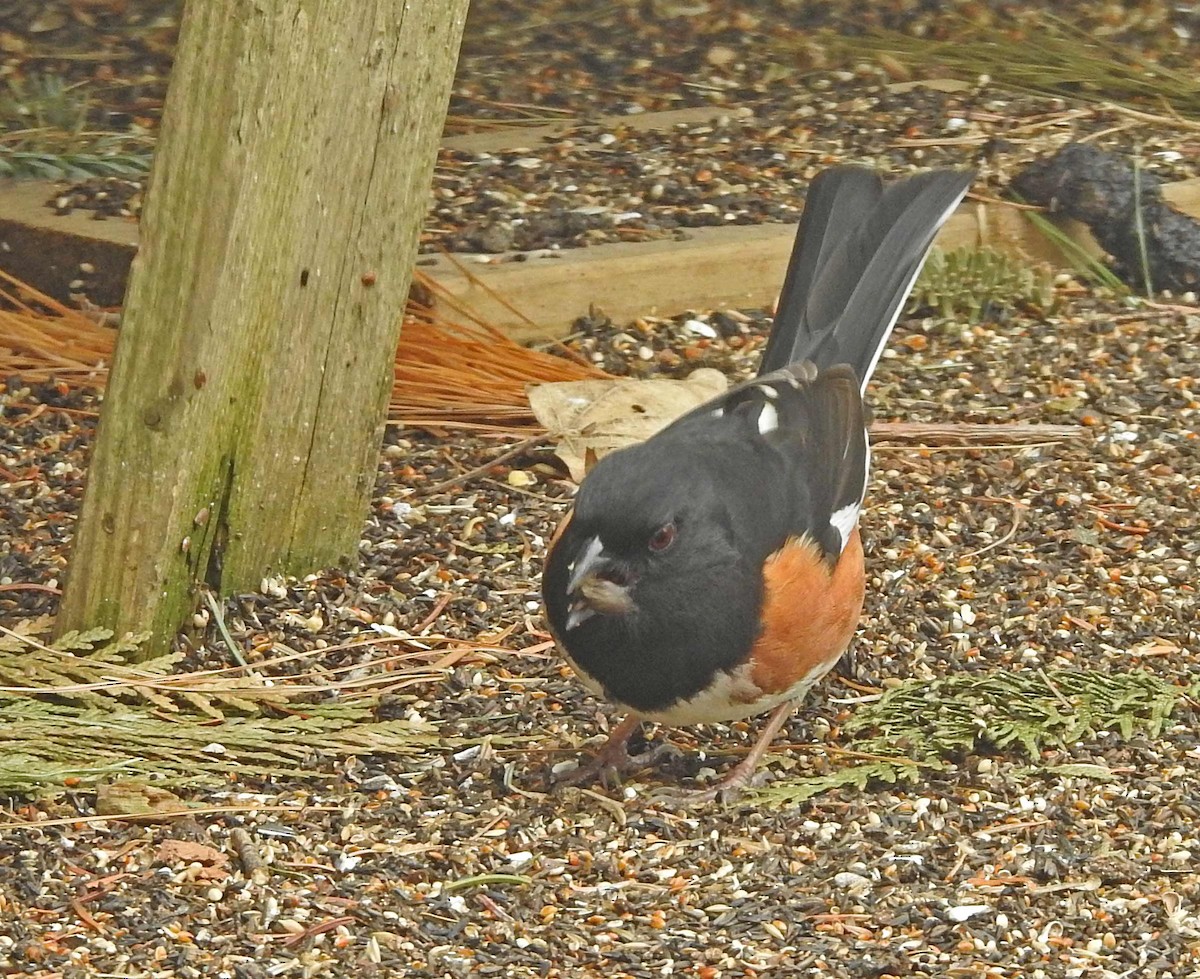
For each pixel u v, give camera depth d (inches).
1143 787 312.5
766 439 307.3
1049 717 328.8
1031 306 508.1
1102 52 673.6
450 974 259.0
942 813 305.4
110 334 456.1
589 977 259.9
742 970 262.4
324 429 356.2
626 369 463.2
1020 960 266.1
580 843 295.7
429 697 336.5
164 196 315.0
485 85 637.3
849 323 356.5
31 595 355.6
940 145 586.9
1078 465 426.3
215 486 338.3
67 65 631.2
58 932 264.1
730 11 696.4
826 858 292.7
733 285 498.0
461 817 301.6
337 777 310.7
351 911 273.0
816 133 598.9
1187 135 603.5
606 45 672.4
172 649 337.1
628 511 281.0
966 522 401.4
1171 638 360.2
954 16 702.5
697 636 287.7
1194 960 265.9
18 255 486.6
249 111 312.5
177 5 674.8
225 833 292.5
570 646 295.7
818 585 295.4
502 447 424.2
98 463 326.0
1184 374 472.7
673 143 586.2
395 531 387.2
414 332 453.7
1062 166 537.6
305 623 350.9
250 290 326.0
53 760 303.9
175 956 259.8
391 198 347.6
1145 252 525.7
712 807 308.2
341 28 325.7
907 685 342.6
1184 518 404.2
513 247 496.7
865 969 262.4
